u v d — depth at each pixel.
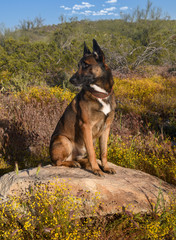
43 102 6.92
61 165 3.60
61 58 11.92
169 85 11.31
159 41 16.64
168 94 9.41
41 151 5.06
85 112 3.32
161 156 4.39
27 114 5.87
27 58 11.21
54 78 11.29
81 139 3.60
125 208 2.72
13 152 5.20
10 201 2.74
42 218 2.53
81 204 2.77
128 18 24.30
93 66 3.23
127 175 3.59
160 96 9.09
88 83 3.25
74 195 2.85
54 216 2.37
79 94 3.54
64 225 2.38
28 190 2.85
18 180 2.94
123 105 8.07
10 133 5.45
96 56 3.27
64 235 2.33
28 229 2.46
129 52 15.51
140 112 7.53
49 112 6.45
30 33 24.55
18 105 6.54
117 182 3.18
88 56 3.29
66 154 3.66
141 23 20.12
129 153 4.47
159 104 8.18
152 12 19.62
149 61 15.90
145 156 4.45
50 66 11.29
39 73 10.65
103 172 3.55
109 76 3.35
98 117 3.37
